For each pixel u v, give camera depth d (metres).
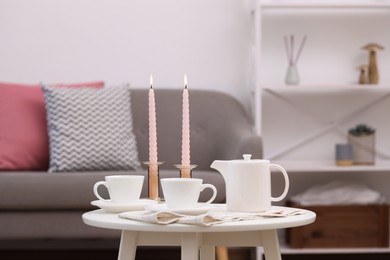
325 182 3.64
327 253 3.54
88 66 3.65
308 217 1.49
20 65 3.63
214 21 3.68
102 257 3.51
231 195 1.58
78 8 3.65
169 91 3.52
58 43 3.65
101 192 2.66
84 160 3.01
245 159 1.62
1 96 3.19
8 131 3.12
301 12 3.68
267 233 1.52
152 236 1.50
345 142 3.69
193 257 1.40
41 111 3.22
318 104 3.68
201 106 3.49
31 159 3.12
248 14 3.68
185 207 1.53
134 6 3.67
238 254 3.58
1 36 3.62
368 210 3.29
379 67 3.71
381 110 3.70
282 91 3.67
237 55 3.69
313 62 3.69
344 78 3.69
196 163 3.41
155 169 1.73
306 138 3.67
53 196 2.63
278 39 3.67
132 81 3.66
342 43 3.69
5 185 2.63
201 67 3.68
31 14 3.63
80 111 3.08
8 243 3.48
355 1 3.54
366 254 3.54
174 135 3.44
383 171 3.66
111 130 3.09
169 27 3.68
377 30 3.70
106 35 3.66
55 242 3.49
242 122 3.37
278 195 3.64
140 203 1.65
